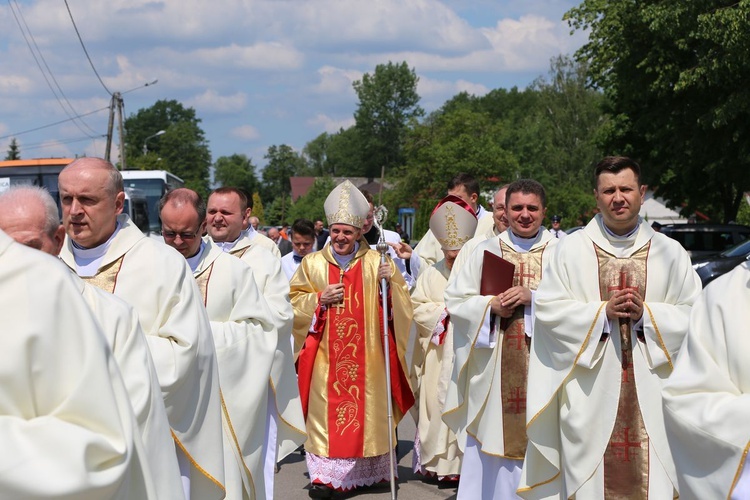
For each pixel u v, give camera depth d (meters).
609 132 30.56
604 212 4.86
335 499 6.73
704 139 23.56
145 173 22.36
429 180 47.56
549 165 55.31
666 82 22.83
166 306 3.91
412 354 7.42
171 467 2.90
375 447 6.85
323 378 6.93
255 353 4.95
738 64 20.05
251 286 5.12
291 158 133.75
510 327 5.52
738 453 2.91
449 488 6.99
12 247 2.32
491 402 5.54
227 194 6.14
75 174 3.86
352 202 6.98
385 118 100.00
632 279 4.80
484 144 45.75
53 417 2.25
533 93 101.06
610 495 4.71
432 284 7.20
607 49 24.41
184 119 117.25
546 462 5.04
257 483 4.98
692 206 30.22
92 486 2.21
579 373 4.79
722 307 3.10
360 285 7.04
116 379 2.41
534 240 5.76
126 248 3.98
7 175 17.50
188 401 3.94
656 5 21.39
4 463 2.11
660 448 4.69
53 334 2.26
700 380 3.06
